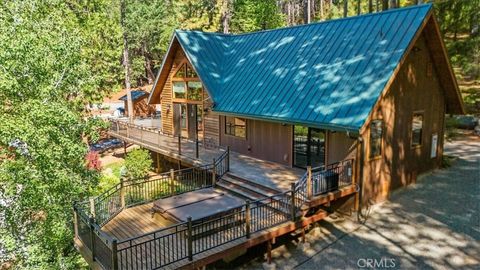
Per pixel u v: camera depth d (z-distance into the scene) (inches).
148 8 1617.9
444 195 555.8
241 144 714.2
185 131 884.6
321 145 563.8
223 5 1502.2
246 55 762.8
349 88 510.6
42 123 424.2
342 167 502.0
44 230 466.9
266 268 414.0
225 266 423.8
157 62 1942.7
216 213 444.5
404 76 558.6
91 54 817.5
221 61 801.6
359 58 540.7
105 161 1009.5
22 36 428.1
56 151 432.8
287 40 704.4
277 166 626.2
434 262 395.2
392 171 559.8
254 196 519.2
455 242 428.1
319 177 467.5
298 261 422.3
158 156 838.5
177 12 1622.8
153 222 485.4
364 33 575.8
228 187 564.7
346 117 472.7
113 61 928.3
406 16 542.0
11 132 404.2
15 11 480.7
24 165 438.6
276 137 639.1
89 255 400.5
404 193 571.8
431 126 639.8
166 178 629.6
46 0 533.6
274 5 1721.2
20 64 429.7
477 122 965.8
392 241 441.1
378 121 521.0
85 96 592.7
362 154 498.6
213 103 692.7
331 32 633.0
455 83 622.8
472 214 489.7
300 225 445.4
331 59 579.8
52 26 503.5
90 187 528.1
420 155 621.9
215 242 401.4
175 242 417.1
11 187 436.8
